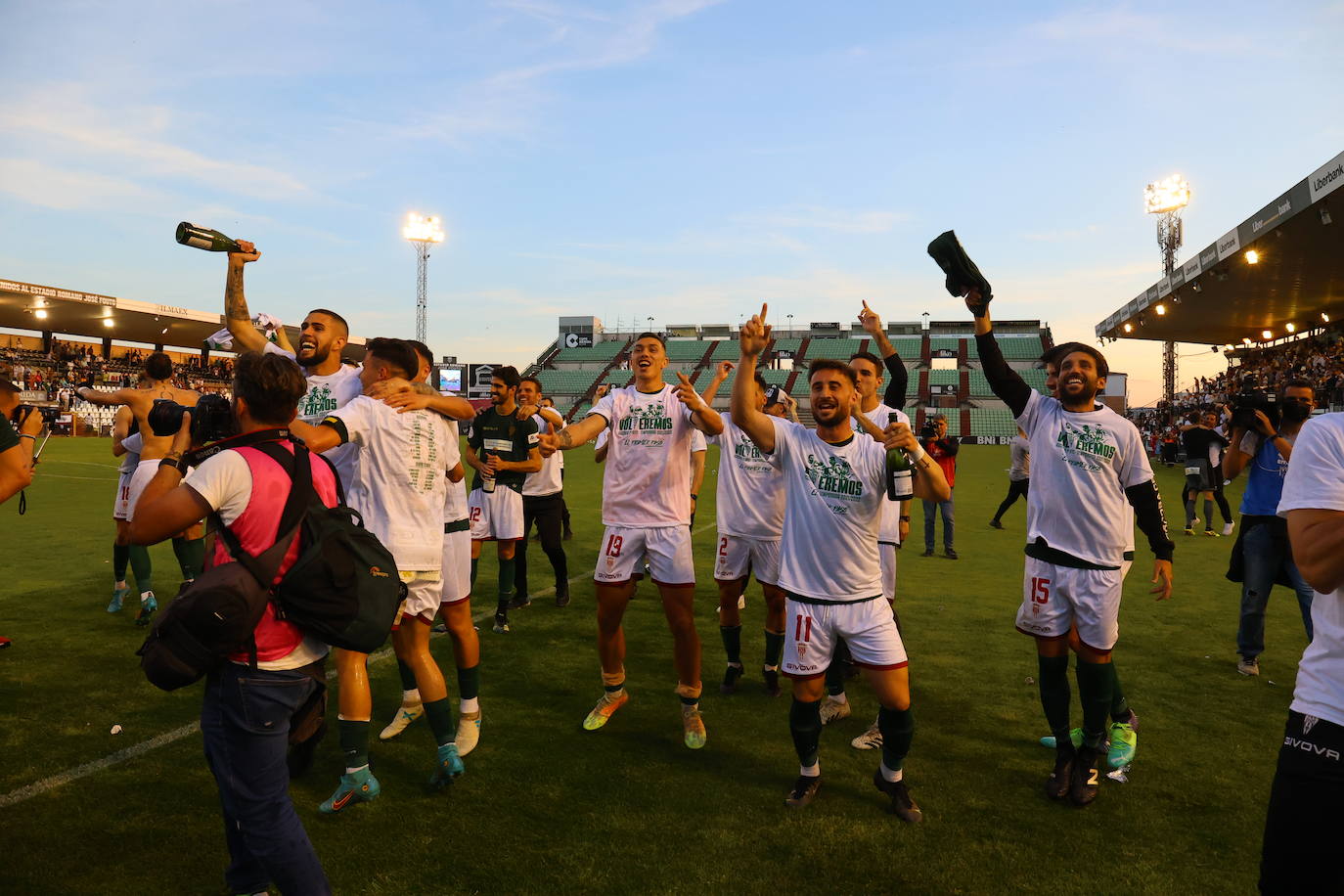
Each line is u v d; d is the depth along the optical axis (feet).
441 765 10.19
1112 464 10.50
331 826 9.30
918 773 11.18
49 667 14.80
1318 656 5.51
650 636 18.28
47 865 8.31
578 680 14.99
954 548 31.81
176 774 10.51
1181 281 80.38
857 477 9.78
